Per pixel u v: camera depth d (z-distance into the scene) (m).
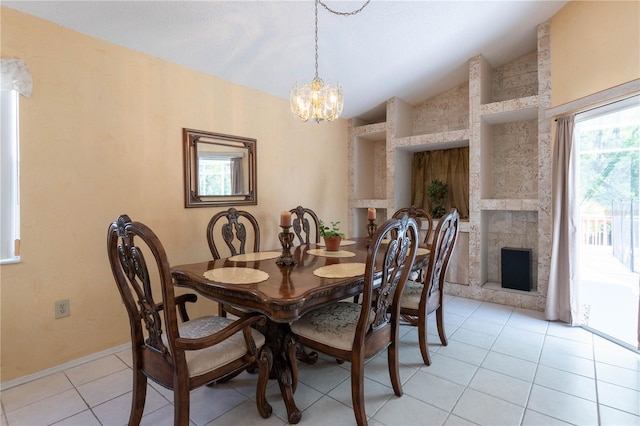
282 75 3.28
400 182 4.44
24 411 1.72
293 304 1.37
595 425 1.59
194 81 2.86
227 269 1.93
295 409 1.63
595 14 2.66
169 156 2.68
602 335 2.64
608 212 2.70
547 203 3.24
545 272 3.28
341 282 1.65
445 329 2.83
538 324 2.93
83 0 1.98
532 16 3.09
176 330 1.28
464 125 4.27
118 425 1.61
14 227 2.01
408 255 1.77
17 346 1.98
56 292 2.12
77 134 2.19
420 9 2.70
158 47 2.51
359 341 1.56
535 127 3.80
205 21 2.36
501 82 4.01
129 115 2.44
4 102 1.96
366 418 1.61
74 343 2.20
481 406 1.75
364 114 4.68
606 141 2.68
